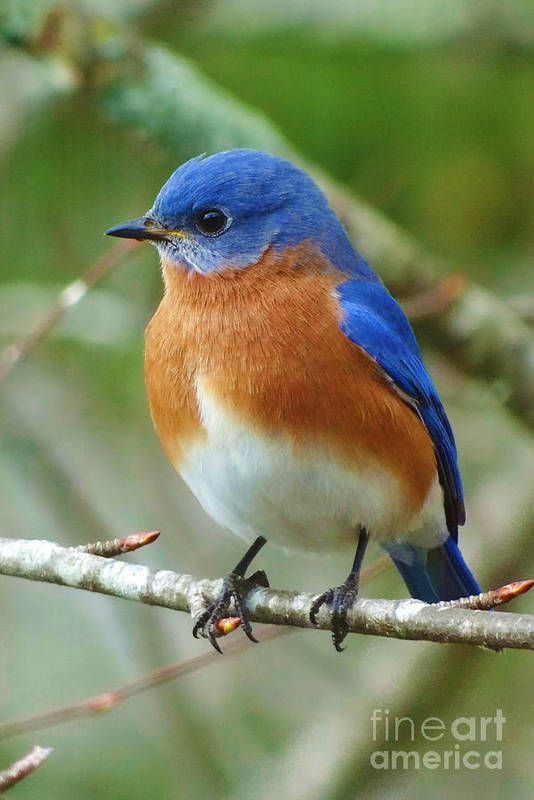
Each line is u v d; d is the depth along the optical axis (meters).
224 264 9.52
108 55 12.00
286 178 9.83
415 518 9.63
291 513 9.41
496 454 14.12
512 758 12.70
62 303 10.92
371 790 12.04
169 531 13.87
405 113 13.67
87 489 14.03
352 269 9.91
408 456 9.33
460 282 11.91
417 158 13.71
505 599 7.21
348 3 13.52
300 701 13.46
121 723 13.41
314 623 8.45
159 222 9.80
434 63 13.65
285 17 13.60
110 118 12.15
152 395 9.50
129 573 8.46
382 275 12.39
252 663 13.62
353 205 12.38
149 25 13.84
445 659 12.15
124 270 14.21
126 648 13.91
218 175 9.73
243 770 12.81
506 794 12.55
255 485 9.21
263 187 9.71
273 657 13.63
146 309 13.30
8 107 13.56
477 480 13.98
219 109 12.23
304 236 9.66
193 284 9.51
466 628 7.16
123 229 9.82
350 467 9.10
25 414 13.84
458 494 10.23
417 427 9.44
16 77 13.56
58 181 13.88
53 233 13.99
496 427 14.17
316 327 9.13
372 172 13.72
